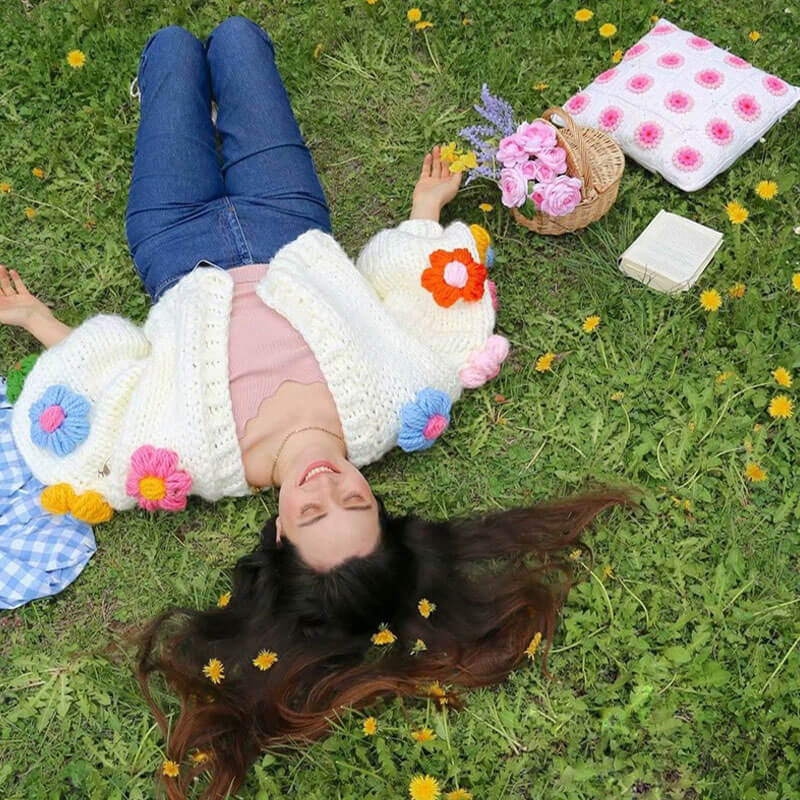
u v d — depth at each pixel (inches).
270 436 76.7
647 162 101.5
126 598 87.7
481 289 85.8
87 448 79.4
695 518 87.5
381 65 111.5
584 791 78.5
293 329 79.1
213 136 94.5
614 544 86.3
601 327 96.6
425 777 75.4
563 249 100.6
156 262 86.1
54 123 108.7
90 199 105.0
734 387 91.9
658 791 78.6
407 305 85.6
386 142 108.0
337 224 104.6
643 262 96.8
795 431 89.6
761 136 101.3
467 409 94.1
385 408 78.1
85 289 100.3
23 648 85.7
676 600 84.6
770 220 100.0
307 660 73.7
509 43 111.1
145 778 80.5
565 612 84.4
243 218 87.0
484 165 101.0
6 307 88.8
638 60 104.1
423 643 74.0
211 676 74.1
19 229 103.8
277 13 114.6
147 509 81.9
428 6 112.3
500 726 80.7
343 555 69.2
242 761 76.5
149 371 77.8
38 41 111.5
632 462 89.4
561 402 93.6
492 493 90.6
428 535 77.5
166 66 92.9
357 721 79.8
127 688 82.7
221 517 90.4
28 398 81.8
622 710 79.7
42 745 82.3
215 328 77.6
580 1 111.7
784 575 85.0
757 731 79.0
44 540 87.0
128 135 106.7
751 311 93.8
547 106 108.0
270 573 73.9
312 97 110.4
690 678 80.8
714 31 109.7
